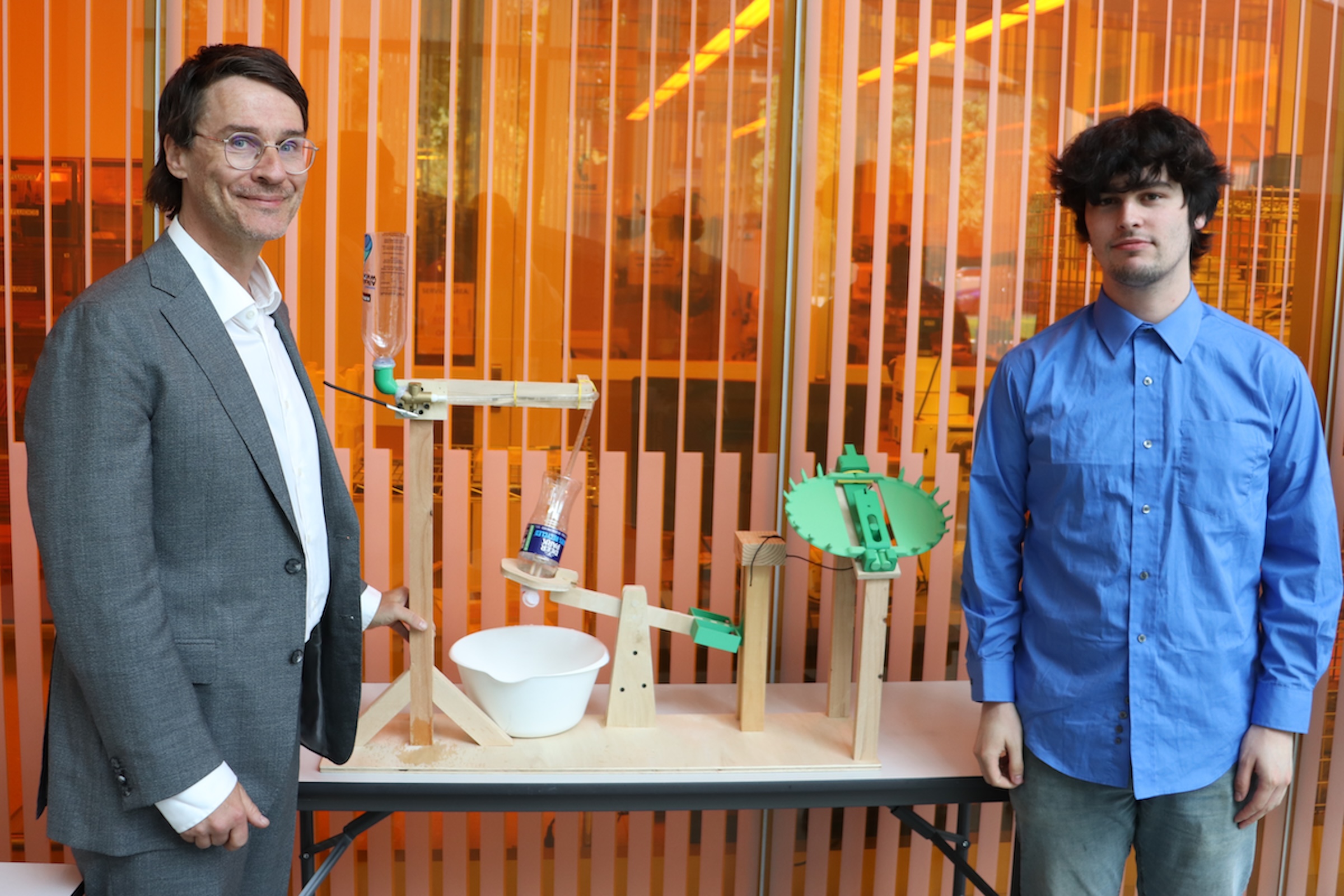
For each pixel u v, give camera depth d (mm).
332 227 2064
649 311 2166
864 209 2180
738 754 1759
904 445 2232
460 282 2111
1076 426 1583
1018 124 2188
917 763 1768
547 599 2203
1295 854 2373
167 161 1298
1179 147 1476
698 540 2223
